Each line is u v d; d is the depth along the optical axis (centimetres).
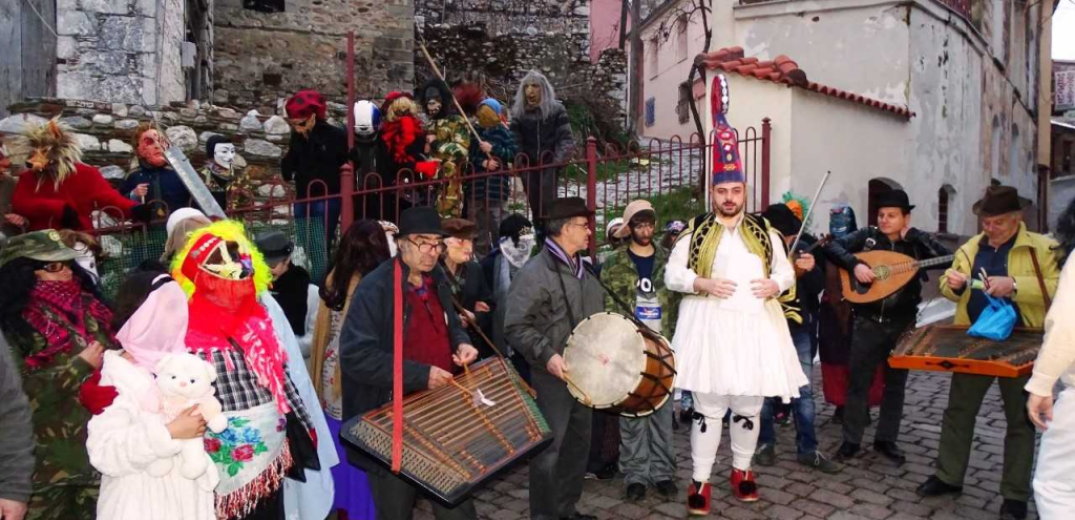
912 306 538
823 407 683
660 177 781
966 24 1208
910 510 461
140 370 266
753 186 859
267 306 344
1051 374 322
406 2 1580
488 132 768
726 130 458
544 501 410
